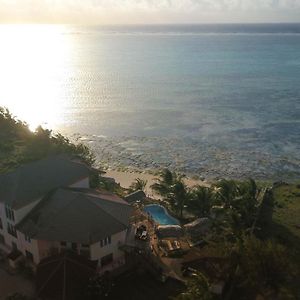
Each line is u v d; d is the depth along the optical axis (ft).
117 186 280.31
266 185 302.04
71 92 626.23
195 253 178.70
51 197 185.06
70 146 315.37
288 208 263.29
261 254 164.45
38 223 172.86
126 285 166.09
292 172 329.72
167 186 244.22
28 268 174.81
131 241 182.91
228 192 228.63
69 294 150.10
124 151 374.63
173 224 216.13
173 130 433.07
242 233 191.21
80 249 167.63
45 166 203.82
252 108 521.65
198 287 146.72
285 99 569.23
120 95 603.67
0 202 181.78
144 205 235.40
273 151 372.38
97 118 481.05
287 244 214.07
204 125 449.89
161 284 166.91
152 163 347.36
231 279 163.73
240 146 385.09
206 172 329.11
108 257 174.19
